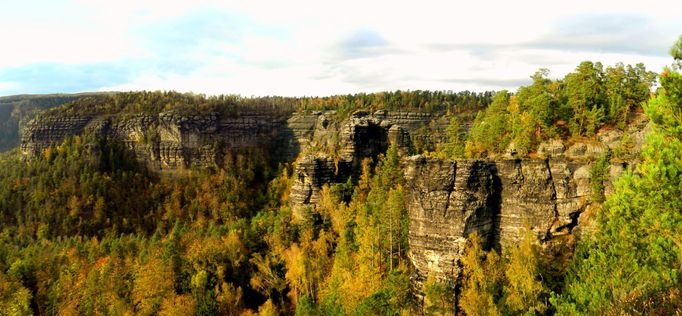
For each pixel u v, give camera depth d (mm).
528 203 71375
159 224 153750
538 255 63875
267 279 100562
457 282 70438
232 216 155750
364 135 148750
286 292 102688
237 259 106062
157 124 189125
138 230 152125
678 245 31109
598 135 69875
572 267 56625
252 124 199500
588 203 67875
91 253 114562
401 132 153250
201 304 90000
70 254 114750
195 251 105312
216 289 93188
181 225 155625
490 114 87062
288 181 171500
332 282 84438
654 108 31250
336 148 154375
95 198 157750
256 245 115500
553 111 73625
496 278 63844
